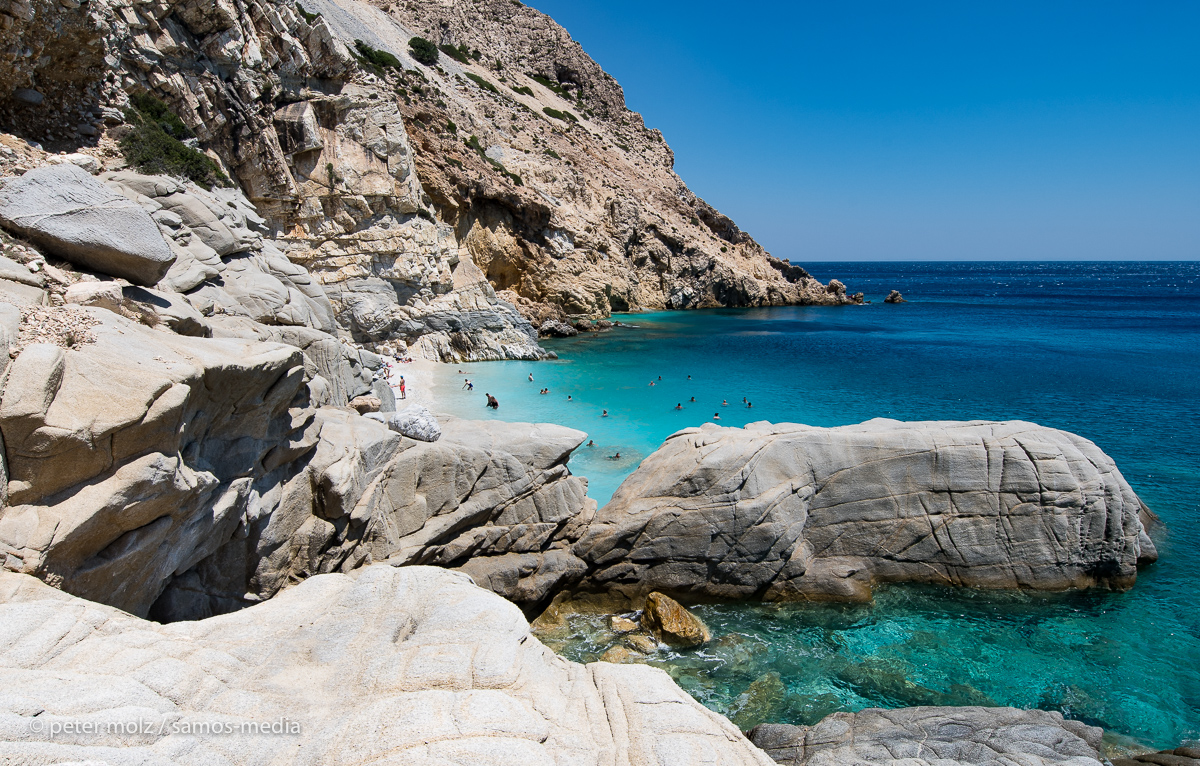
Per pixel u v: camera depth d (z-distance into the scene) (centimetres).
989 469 1791
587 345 5784
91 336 993
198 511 1095
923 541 1803
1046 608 1744
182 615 1219
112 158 2138
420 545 1612
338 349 1969
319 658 820
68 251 1273
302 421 1438
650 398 3781
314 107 4009
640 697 826
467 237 6091
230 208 2406
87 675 684
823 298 11000
